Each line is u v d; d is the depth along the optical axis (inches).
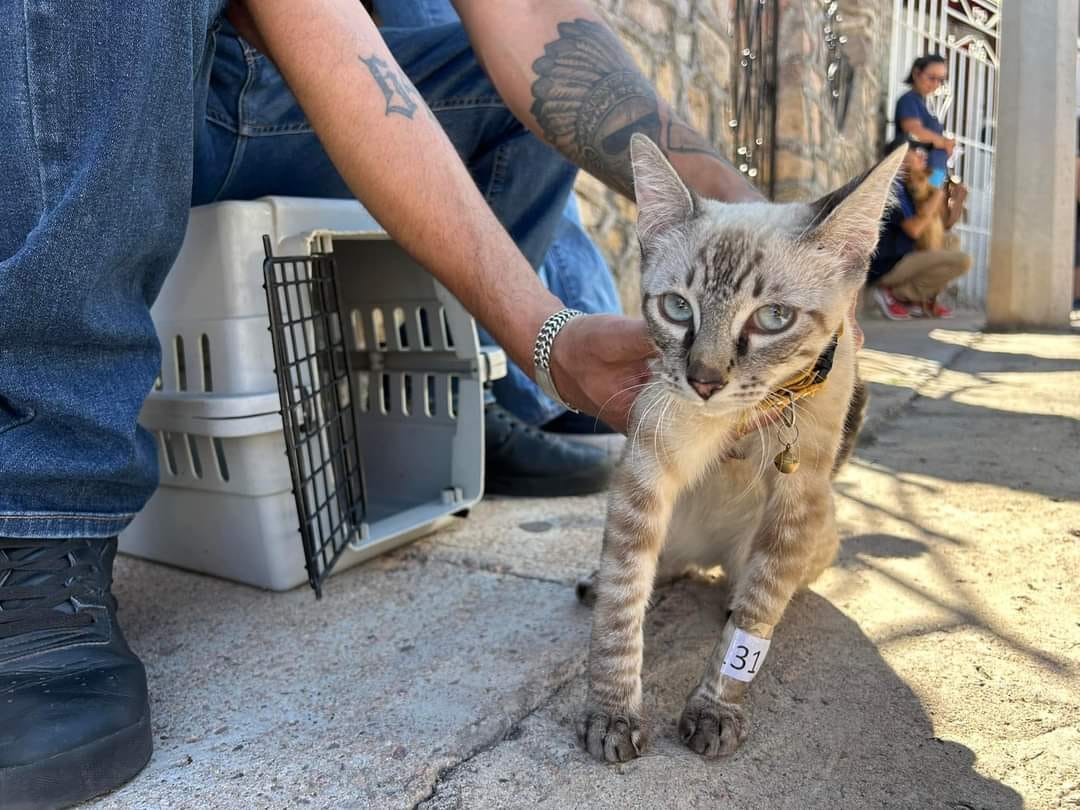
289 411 21.8
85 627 17.3
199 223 23.1
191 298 23.7
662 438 18.6
